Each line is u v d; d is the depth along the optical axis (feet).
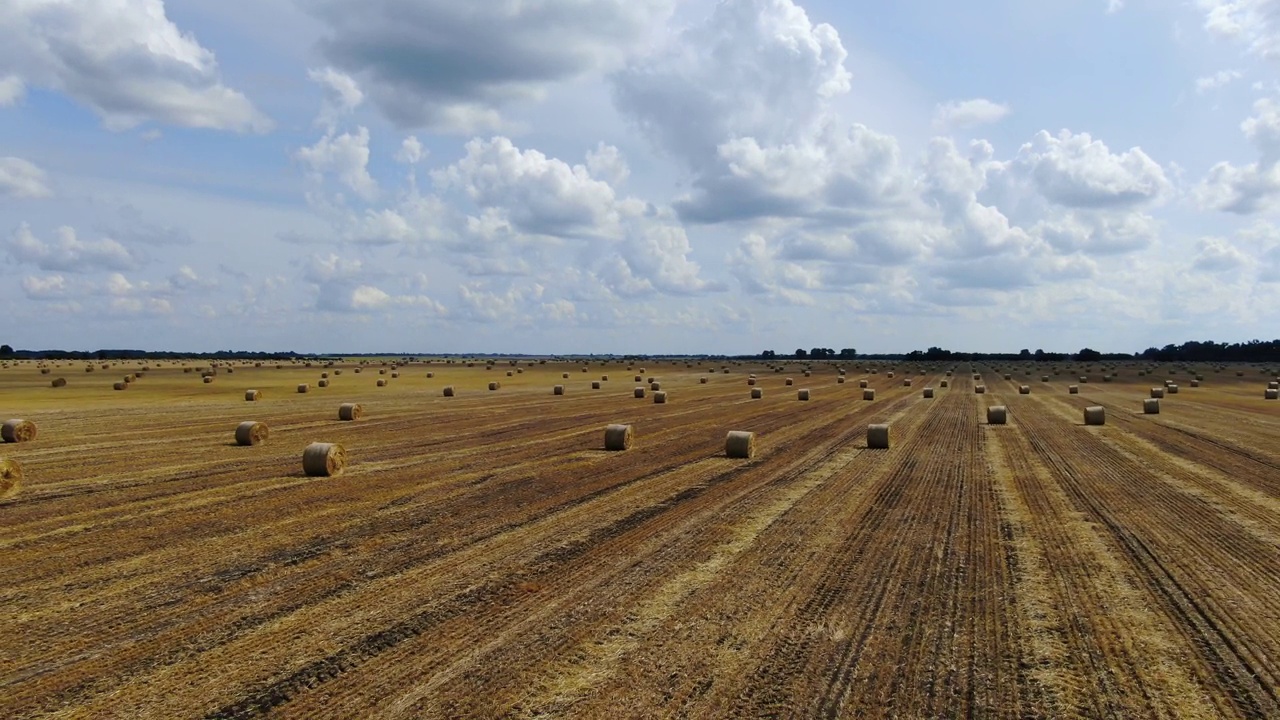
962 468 70.59
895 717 23.80
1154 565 39.37
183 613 32.42
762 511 52.01
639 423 112.78
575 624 31.27
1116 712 24.11
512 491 59.41
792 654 28.37
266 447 83.76
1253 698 24.99
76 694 25.13
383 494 58.13
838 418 121.70
